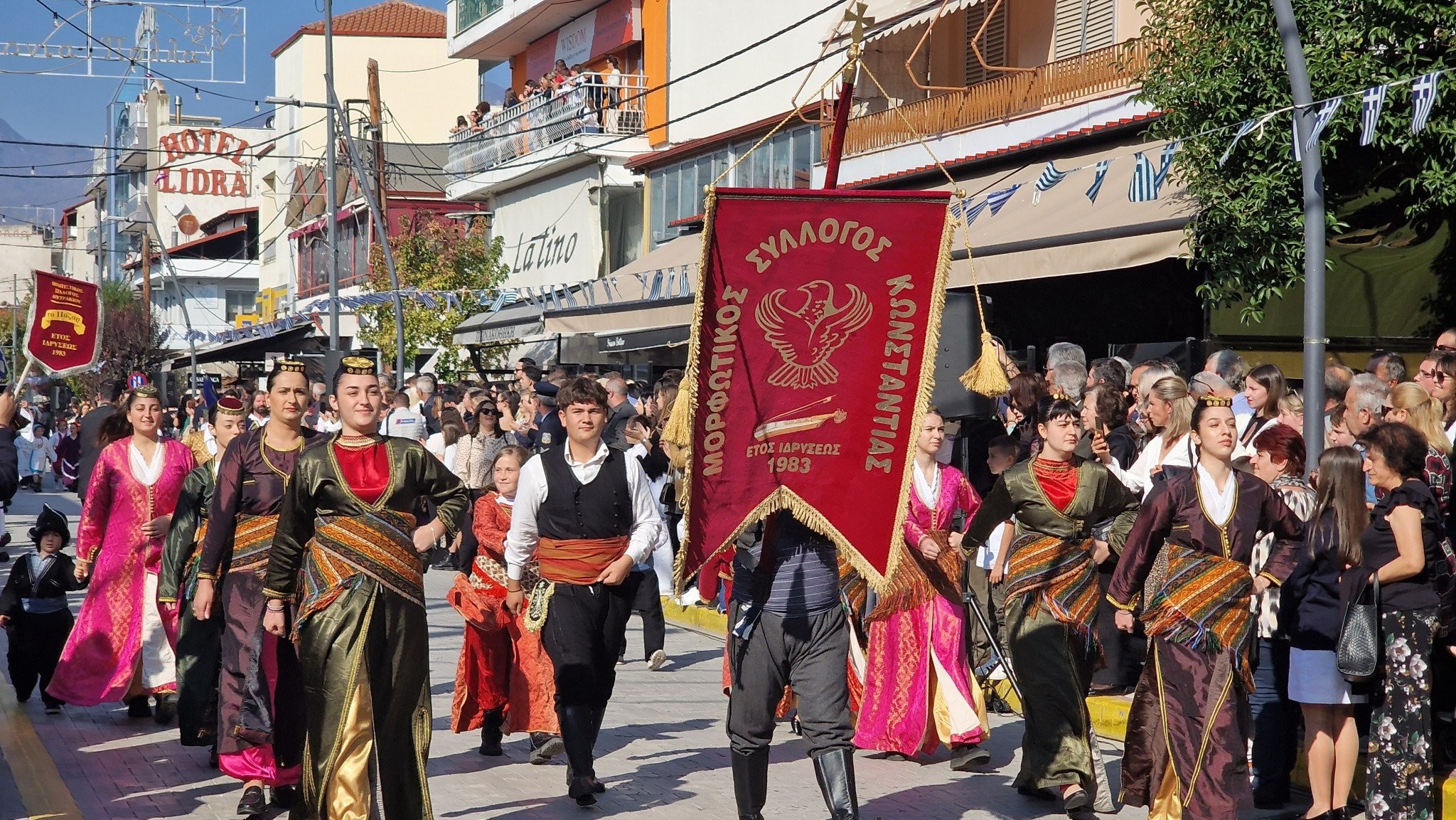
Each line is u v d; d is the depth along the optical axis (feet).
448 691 32.19
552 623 22.66
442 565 55.16
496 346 89.61
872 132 71.97
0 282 331.36
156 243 244.42
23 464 100.07
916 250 18.99
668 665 36.24
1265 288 41.63
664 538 23.15
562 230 110.73
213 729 25.88
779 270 18.94
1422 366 26.84
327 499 19.25
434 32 191.52
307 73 190.19
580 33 113.50
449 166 130.72
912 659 25.18
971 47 70.74
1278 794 22.65
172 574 25.54
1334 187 43.60
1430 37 39.58
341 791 18.97
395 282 87.66
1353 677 20.12
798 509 19.22
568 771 22.97
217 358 111.14
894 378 19.19
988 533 22.65
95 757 26.05
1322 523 20.76
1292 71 29.68
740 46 98.73
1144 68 52.85
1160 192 46.19
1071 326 55.47
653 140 104.32
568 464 22.71
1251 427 27.91
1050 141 56.80
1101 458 28.58
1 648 37.58
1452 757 22.48
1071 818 21.81
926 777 24.68
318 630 19.07
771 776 24.81
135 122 255.70
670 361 71.46
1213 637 19.93
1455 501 21.81
